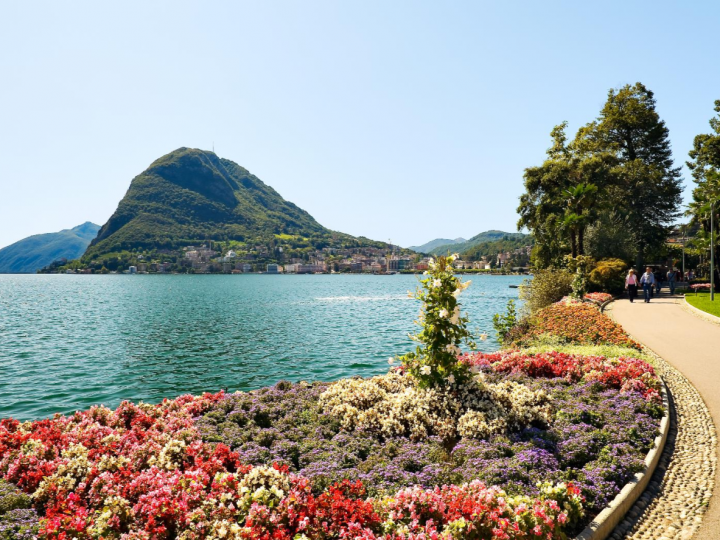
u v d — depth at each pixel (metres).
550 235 47.34
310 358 22.62
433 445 7.16
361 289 111.94
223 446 6.51
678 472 6.86
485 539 4.46
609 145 51.31
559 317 20.19
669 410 9.34
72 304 63.12
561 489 5.30
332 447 7.04
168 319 42.47
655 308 27.41
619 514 5.55
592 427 7.89
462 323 9.07
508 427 7.70
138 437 7.41
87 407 15.06
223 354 24.06
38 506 5.44
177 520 4.68
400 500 4.86
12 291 106.06
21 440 7.02
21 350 25.89
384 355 23.19
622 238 43.06
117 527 4.68
